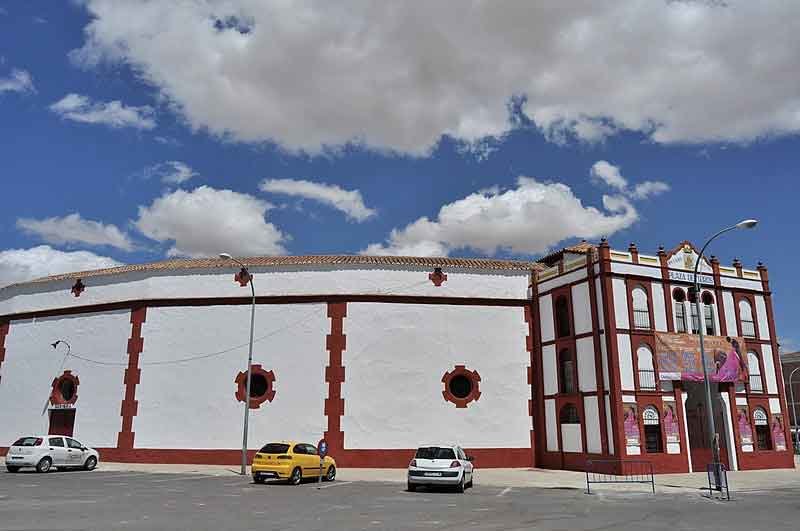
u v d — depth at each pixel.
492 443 28.95
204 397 29.30
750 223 21.00
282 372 29.16
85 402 30.77
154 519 12.54
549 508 15.40
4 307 34.66
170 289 30.88
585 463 26.56
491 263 31.69
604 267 26.73
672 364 26.88
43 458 23.89
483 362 29.88
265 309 30.03
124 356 30.55
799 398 70.56
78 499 15.74
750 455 27.98
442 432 28.69
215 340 29.94
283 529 11.52
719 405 28.38
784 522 13.33
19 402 32.41
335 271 30.25
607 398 25.83
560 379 28.73
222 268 30.83
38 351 32.81
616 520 13.38
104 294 32.00
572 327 28.31
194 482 21.03
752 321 30.12
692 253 29.31
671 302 27.88
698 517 14.02
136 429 29.31
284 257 31.59
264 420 28.67
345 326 29.47
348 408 28.50
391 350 29.33
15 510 13.55
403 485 21.23
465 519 13.22
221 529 11.41
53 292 33.47
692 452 26.70
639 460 24.97
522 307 30.95
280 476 20.47
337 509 14.56
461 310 30.36
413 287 30.23
